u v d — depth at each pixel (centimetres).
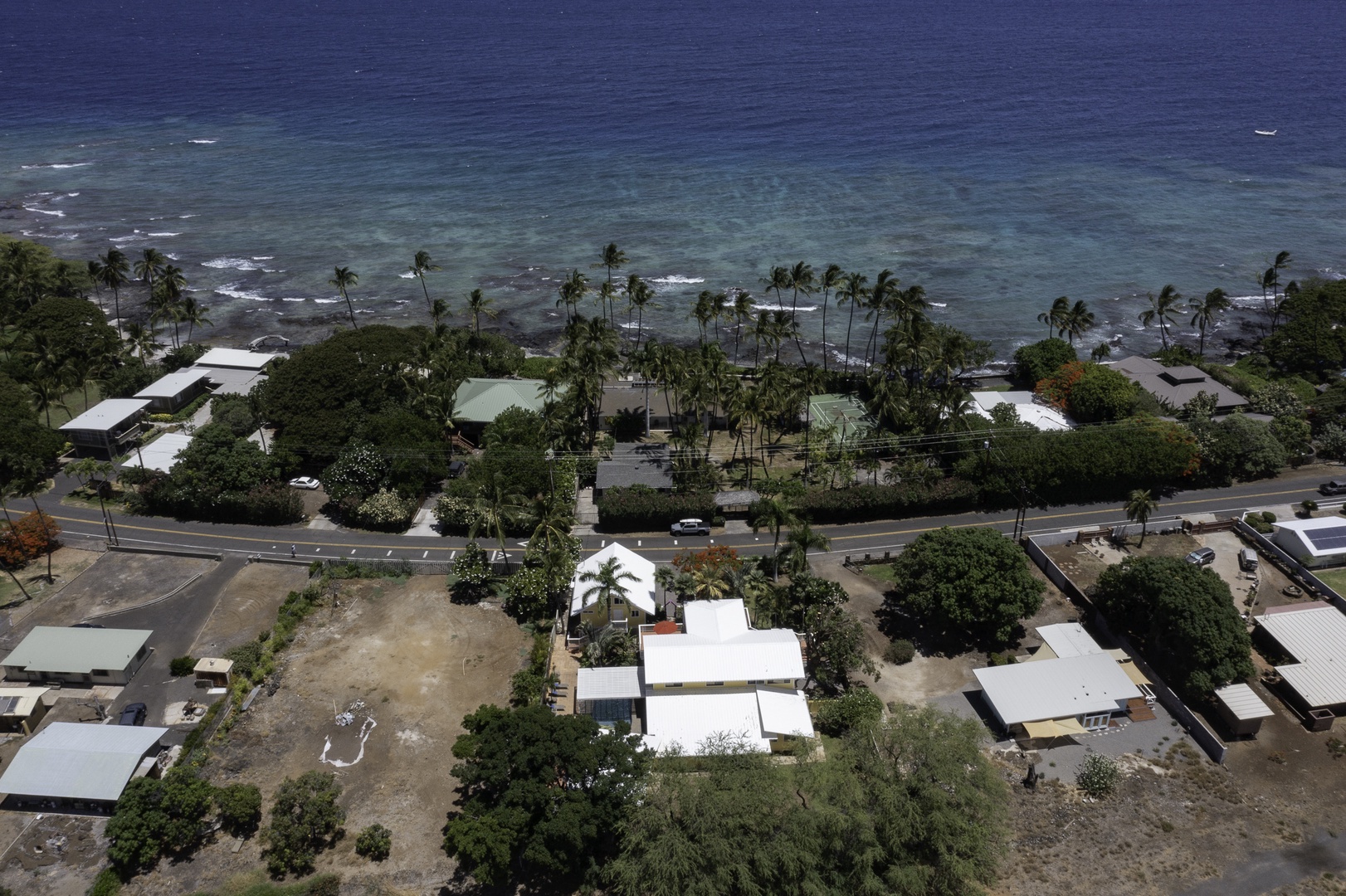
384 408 13288
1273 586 10694
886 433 13475
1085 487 12344
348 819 7775
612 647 9256
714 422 14475
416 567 10962
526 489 11925
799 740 8019
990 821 7025
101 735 8144
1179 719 8919
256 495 11825
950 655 9731
